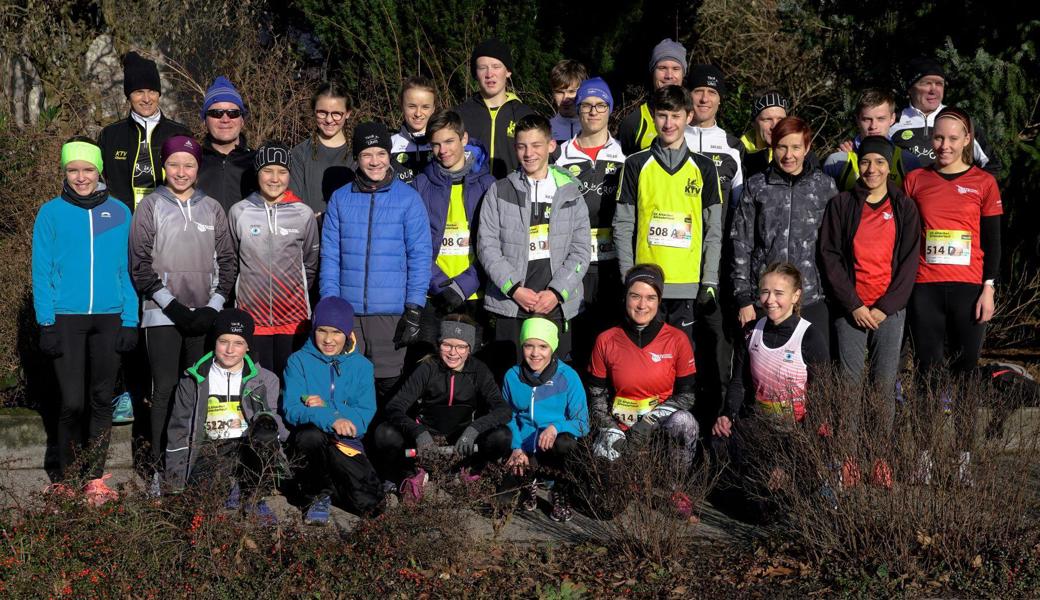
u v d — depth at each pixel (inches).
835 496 183.6
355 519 204.4
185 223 216.2
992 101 281.3
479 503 201.6
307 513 199.5
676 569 181.2
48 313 211.5
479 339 234.2
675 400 218.8
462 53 347.9
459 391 217.9
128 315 215.6
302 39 399.2
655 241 229.6
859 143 244.8
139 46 400.2
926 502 183.3
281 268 223.0
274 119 345.7
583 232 231.6
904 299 218.5
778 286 208.4
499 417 212.2
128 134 240.7
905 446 185.0
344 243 223.9
